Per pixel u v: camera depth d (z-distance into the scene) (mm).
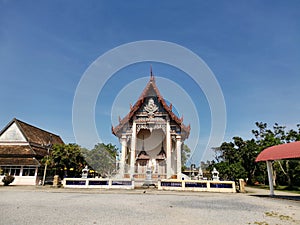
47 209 8469
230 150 41312
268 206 10242
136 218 6969
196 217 7266
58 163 25391
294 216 7809
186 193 15688
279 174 35219
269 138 34812
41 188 19812
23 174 27234
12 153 27703
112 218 6938
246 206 10062
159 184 17875
